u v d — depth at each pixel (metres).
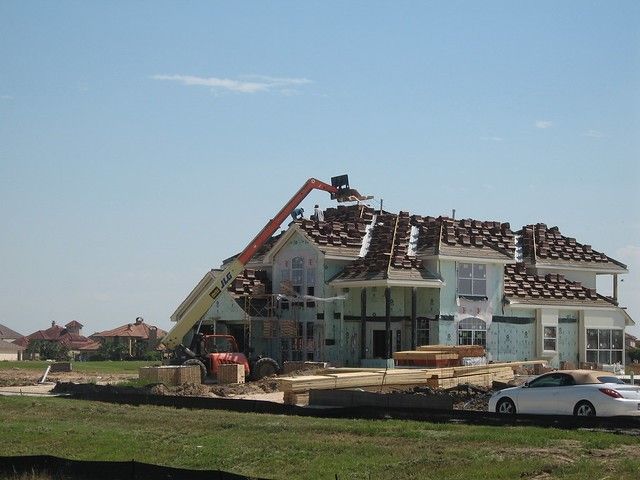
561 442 19.67
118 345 108.00
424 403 28.23
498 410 26.52
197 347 47.53
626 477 15.73
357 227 55.78
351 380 34.75
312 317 53.22
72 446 21.77
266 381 40.50
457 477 16.34
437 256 51.50
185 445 21.22
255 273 57.19
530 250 59.75
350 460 18.47
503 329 54.25
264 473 17.77
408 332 52.38
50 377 51.44
